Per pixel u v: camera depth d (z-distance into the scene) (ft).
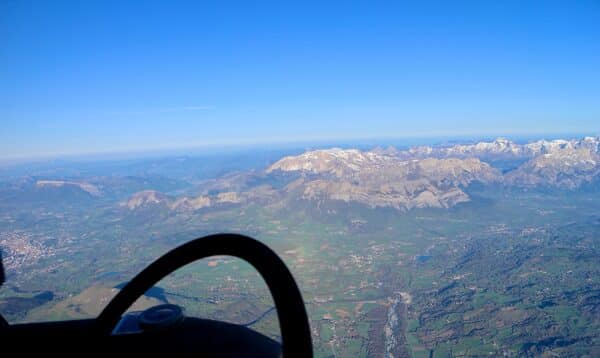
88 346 6.79
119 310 6.66
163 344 6.86
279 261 5.47
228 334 7.07
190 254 6.09
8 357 7.09
